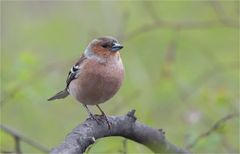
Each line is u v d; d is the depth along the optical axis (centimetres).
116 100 1414
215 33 1556
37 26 1616
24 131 1434
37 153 1398
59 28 1595
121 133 880
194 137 1138
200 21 1473
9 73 1311
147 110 1344
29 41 1602
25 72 1288
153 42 1502
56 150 771
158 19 1470
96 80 977
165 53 1474
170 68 1384
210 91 1322
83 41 1566
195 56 1534
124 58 1480
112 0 1511
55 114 1455
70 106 1470
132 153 1135
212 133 1123
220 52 1547
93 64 979
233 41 1557
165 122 1339
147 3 1462
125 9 1466
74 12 1589
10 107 1411
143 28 1438
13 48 1595
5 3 1639
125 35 1420
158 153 923
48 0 1631
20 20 1634
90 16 1551
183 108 1349
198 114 1259
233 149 1230
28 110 1422
